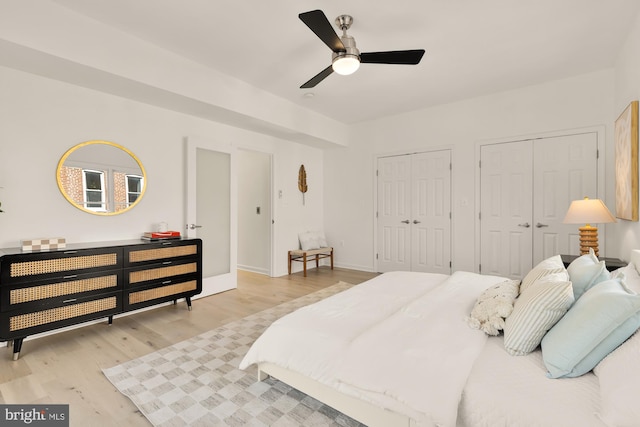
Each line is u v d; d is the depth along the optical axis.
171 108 3.47
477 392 1.13
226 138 4.16
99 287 2.67
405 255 4.99
